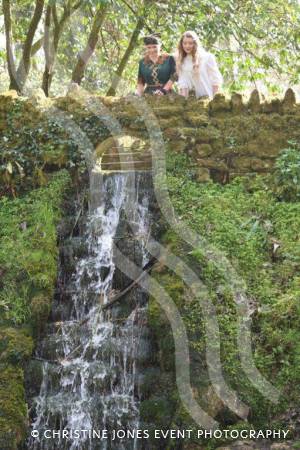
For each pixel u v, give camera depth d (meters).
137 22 11.98
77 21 12.87
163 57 9.62
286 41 12.74
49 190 8.91
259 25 12.72
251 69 13.32
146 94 9.46
